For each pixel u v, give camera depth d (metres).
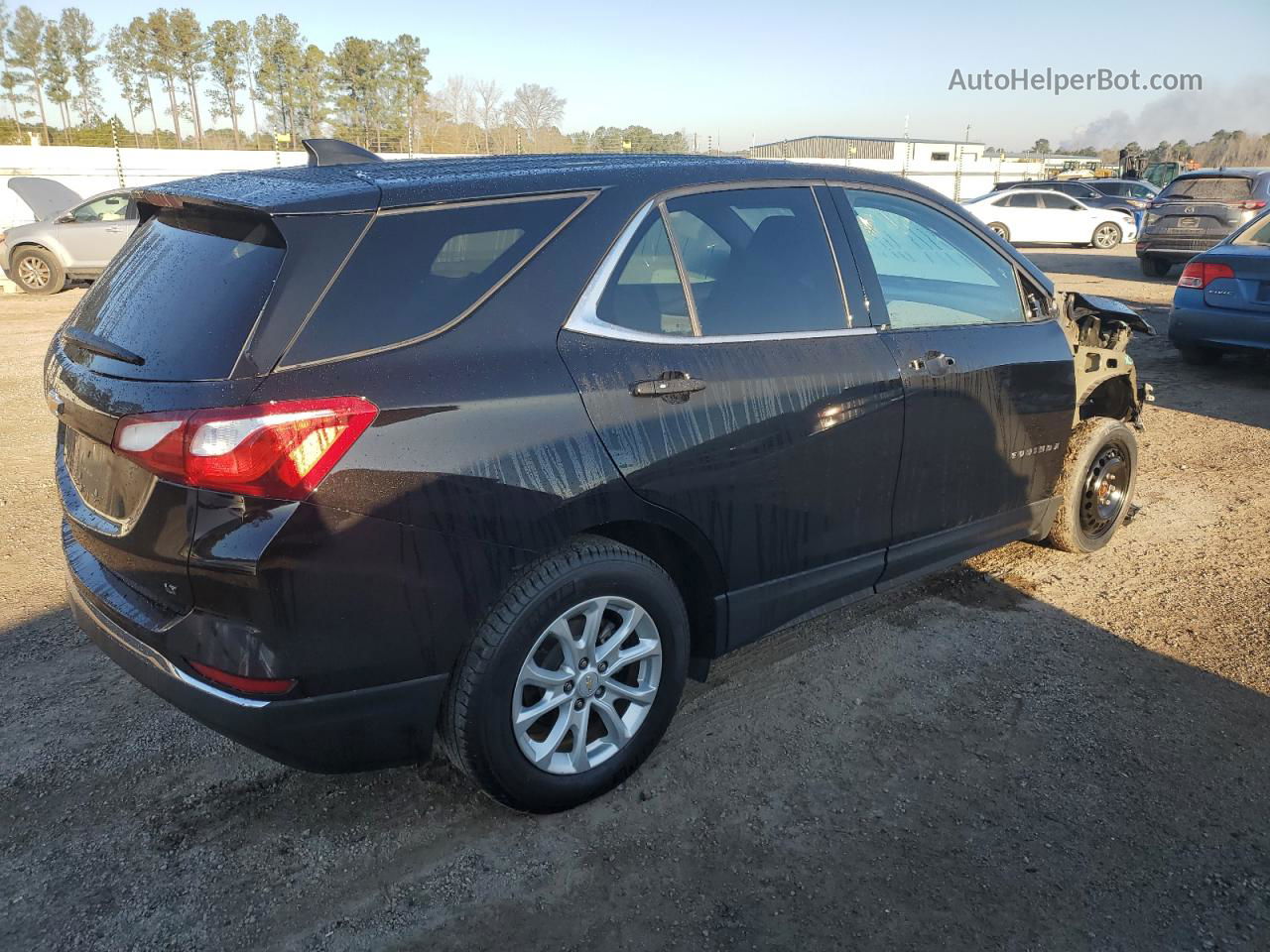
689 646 2.83
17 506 5.16
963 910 2.29
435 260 2.32
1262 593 4.03
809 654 3.54
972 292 3.63
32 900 2.32
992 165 36.59
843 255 3.14
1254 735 3.02
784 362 2.86
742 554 2.86
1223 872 2.42
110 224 15.05
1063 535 4.26
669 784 2.78
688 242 2.77
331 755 2.26
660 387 2.56
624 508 2.51
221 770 2.85
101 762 2.88
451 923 2.26
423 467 2.19
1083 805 2.68
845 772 2.83
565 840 2.54
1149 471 5.73
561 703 2.53
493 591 2.34
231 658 2.11
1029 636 3.69
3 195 24.39
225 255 2.29
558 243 2.51
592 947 2.19
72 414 2.30
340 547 2.11
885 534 3.29
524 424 2.33
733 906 2.31
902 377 3.15
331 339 2.15
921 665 3.46
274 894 2.35
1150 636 3.68
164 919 2.27
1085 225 22.50
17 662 3.46
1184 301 8.20
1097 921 2.26
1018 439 3.72
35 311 12.97
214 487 2.03
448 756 2.55
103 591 2.41
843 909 2.30
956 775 2.81
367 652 2.21
